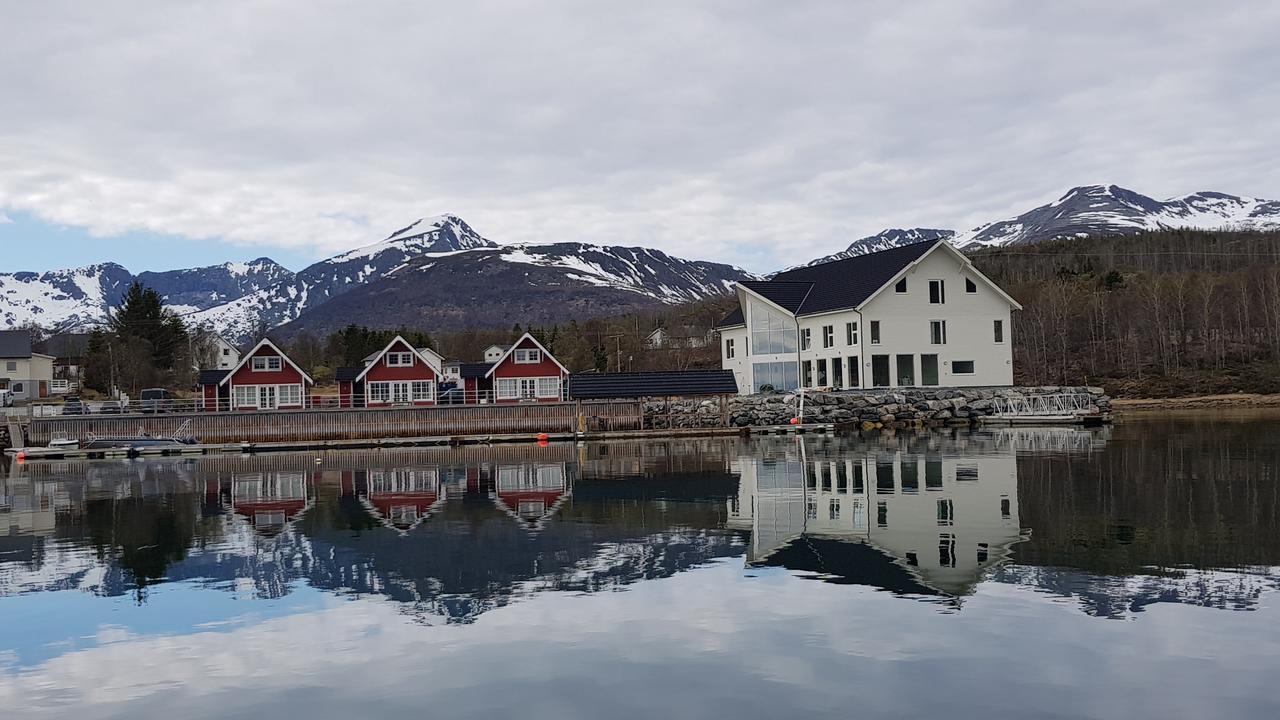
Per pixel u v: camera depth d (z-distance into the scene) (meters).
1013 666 13.92
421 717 12.77
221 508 33.84
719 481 37.75
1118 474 34.88
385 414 70.62
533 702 13.16
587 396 73.06
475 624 17.08
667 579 20.08
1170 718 12.05
